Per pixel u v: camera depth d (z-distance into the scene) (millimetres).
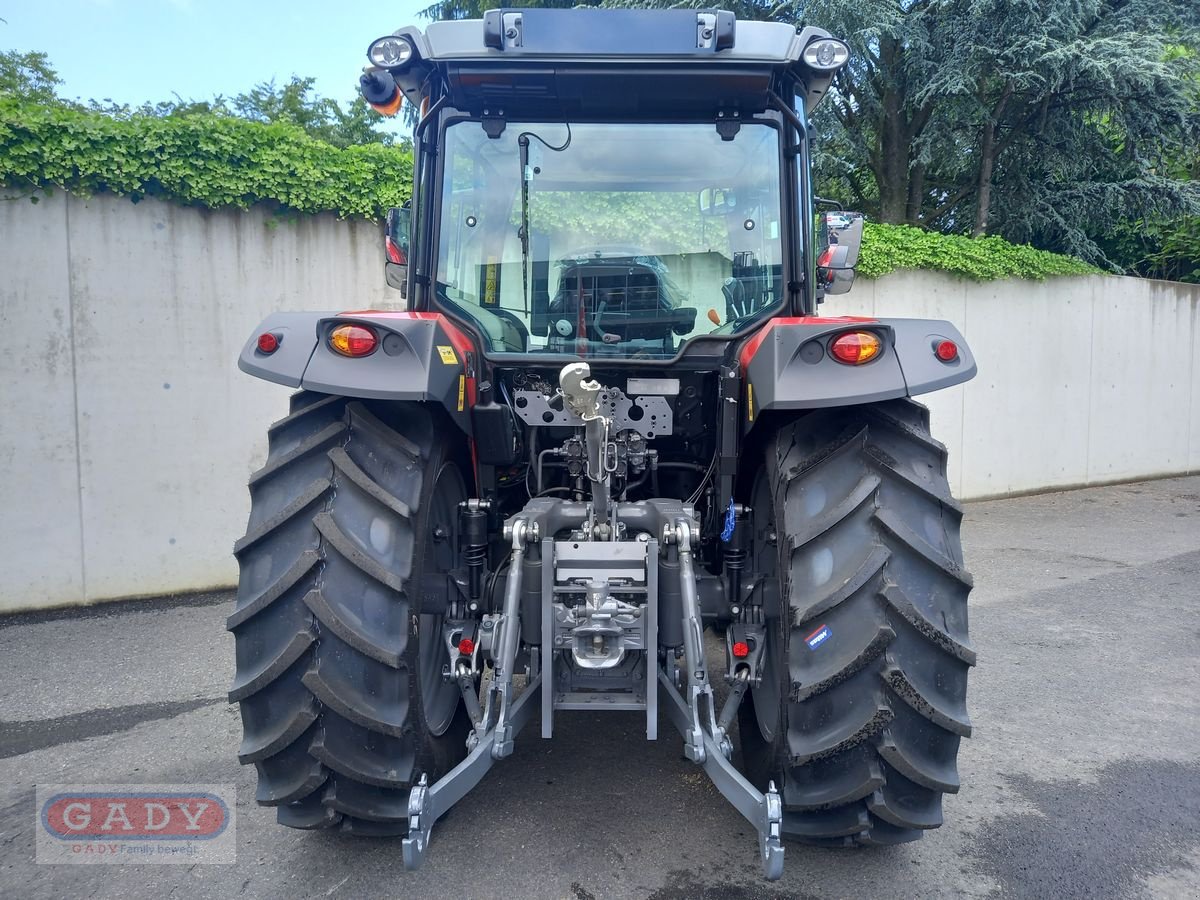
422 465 2223
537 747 3236
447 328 2320
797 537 2098
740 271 2760
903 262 8078
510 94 2646
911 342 2152
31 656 4434
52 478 5160
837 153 12500
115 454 5305
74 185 5070
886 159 13281
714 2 10914
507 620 2291
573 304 2748
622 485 2783
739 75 2557
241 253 5559
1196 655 4383
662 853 2516
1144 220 12461
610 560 2344
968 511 8547
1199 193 11688
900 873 2434
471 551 2643
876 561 2000
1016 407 9266
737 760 2895
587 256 2748
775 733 2357
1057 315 9453
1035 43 10352
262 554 2127
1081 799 2895
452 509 2703
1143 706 3723
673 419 2785
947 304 8594
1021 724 3533
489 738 2256
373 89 2998
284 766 2113
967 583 2039
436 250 2744
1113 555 6652
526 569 2393
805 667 2043
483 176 2744
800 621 2037
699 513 2781
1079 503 9023
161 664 4320
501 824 2678
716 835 2617
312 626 2047
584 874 2410
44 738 3451
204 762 3213
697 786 2926
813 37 2561
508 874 2410
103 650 4527
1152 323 10422
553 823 2684
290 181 5547
